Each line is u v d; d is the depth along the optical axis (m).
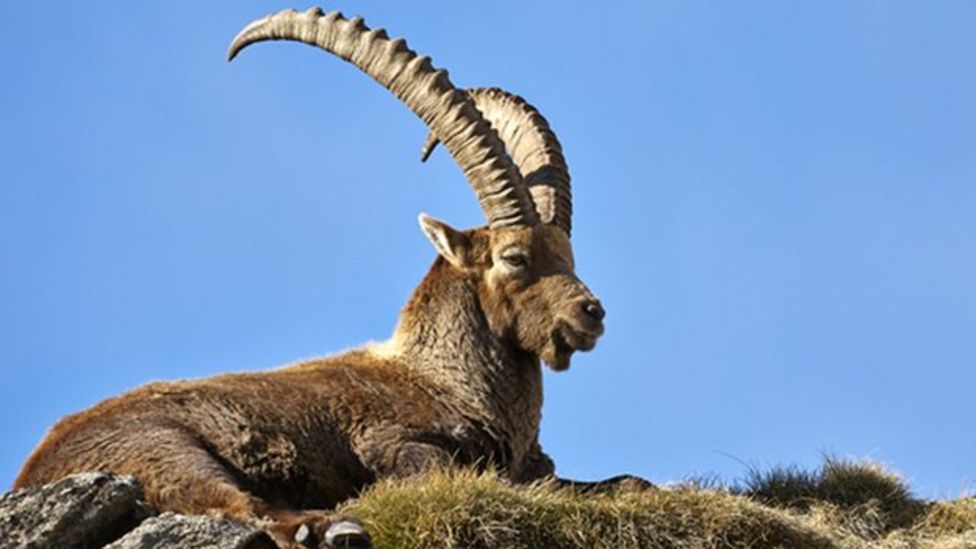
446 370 50.06
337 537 39.31
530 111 55.59
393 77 52.06
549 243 50.88
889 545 49.28
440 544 42.12
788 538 45.84
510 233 50.53
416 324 50.72
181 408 45.84
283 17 53.62
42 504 40.38
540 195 53.72
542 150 54.50
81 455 44.06
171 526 39.47
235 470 45.38
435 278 51.22
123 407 45.62
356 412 48.12
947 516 51.72
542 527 43.59
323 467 46.72
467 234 51.03
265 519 41.03
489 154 50.91
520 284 50.25
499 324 50.38
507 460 50.34
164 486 42.97
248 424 46.09
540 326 50.03
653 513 44.88
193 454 43.72
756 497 52.31
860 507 51.44
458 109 51.31
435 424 48.94
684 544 44.50
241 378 48.06
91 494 40.72
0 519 39.97
